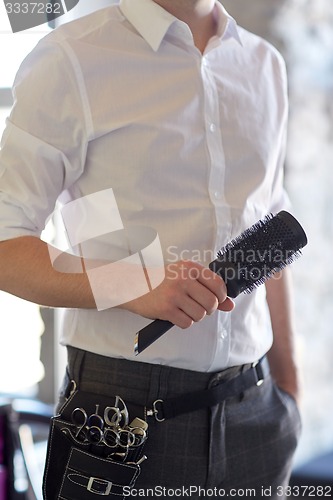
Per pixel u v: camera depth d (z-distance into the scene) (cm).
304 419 372
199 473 163
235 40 177
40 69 158
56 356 325
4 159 158
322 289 379
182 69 166
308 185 363
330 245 379
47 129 157
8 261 153
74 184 164
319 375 379
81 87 158
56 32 162
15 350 323
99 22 165
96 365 161
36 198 157
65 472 155
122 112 160
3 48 269
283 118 182
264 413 175
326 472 324
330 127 374
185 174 163
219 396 165
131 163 160
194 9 169
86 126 158
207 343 162
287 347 196
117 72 161
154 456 160
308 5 343
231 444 169
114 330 161
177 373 161
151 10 164
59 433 157
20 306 322
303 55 344
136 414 158
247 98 173
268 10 328
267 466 175
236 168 169
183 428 161
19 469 229
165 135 161
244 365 172
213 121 167
